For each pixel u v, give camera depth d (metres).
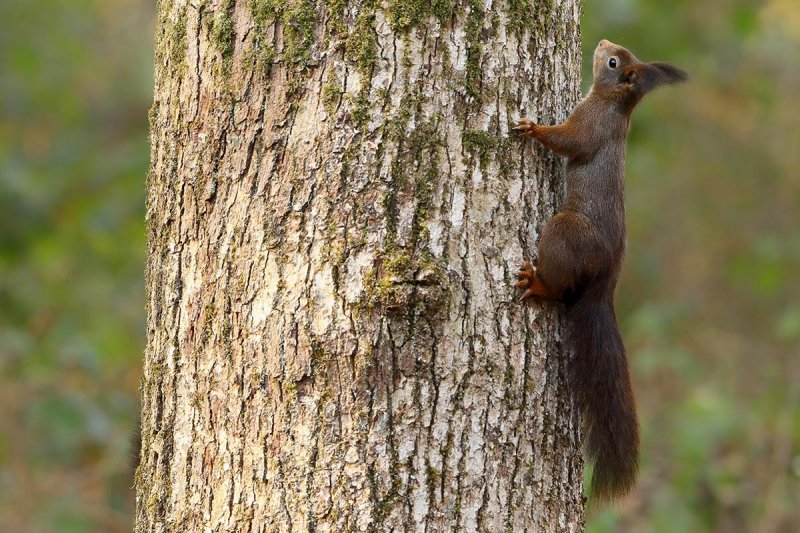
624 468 7.18
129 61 25.45
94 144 23.05
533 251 6.49
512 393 6.25
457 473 6.03
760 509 14.38
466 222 6.16
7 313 17.72
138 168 19.38
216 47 6.21
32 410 15.49
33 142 22.48
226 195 6.19
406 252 6.00
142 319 18.16
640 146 19.02
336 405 5.95
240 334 6.12
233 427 6.11
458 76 6.16
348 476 5.91
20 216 18.48
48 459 16.06
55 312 17.97
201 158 6.27
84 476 15.87
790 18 23.06
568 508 6.52
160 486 6.40
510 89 6.35
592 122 7.98
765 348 18.92
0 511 15.10
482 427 6.12
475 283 6.16
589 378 6.87
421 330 5.98
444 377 6.04
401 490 5.93
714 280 20.55
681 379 18.25
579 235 6.87
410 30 6.05
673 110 21.08
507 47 6.34
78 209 18.94
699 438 14.35
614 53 8.36
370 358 5.93
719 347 19.03
